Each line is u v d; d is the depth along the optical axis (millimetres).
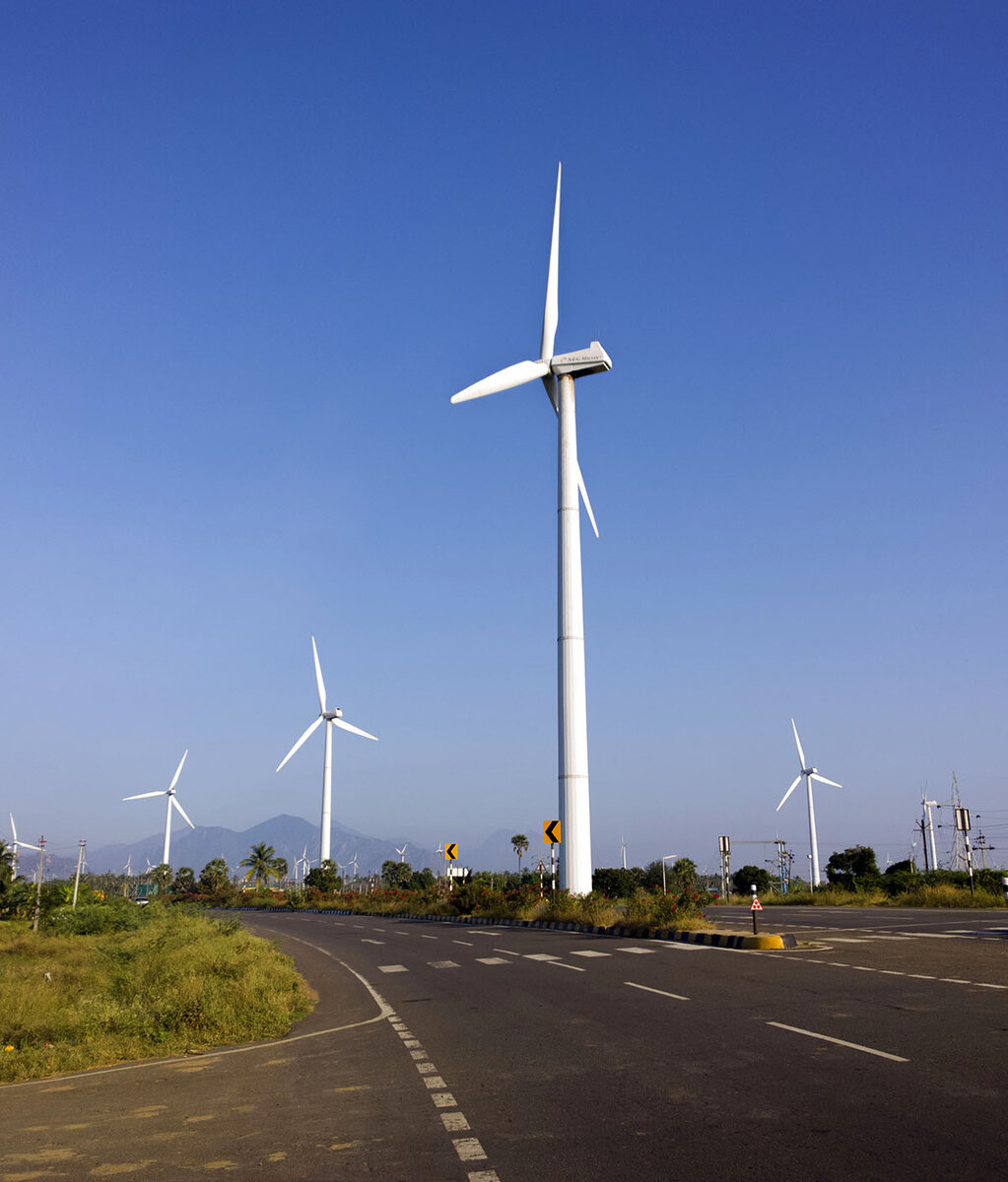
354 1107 9188
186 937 25422
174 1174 7160
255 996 16781
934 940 23672
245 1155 7613
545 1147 7320
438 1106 8953
